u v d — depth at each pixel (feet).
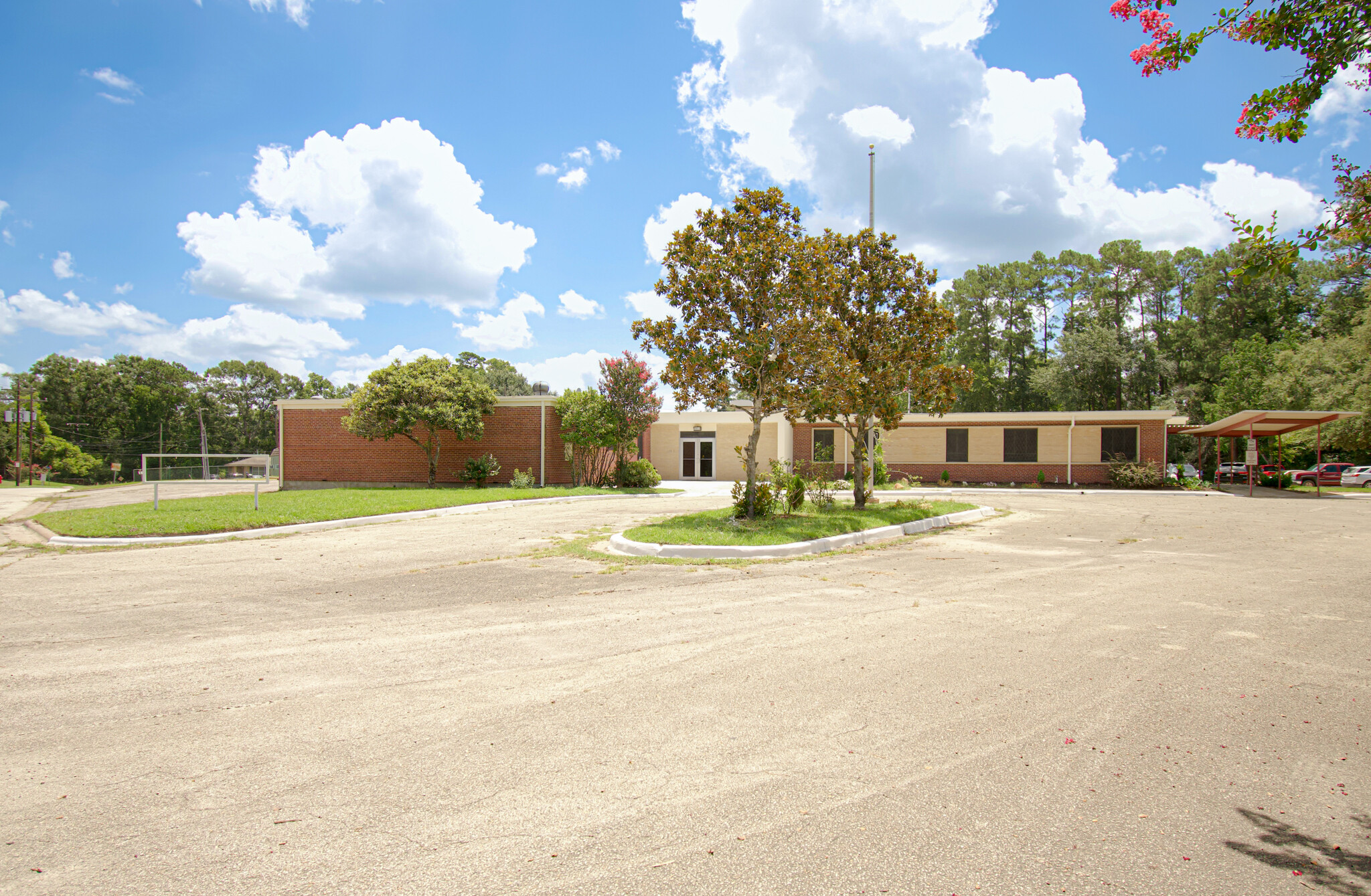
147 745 12.16
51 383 234.99
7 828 9.44
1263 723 13.01
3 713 13.62
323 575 28.89
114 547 37.45
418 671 16.12
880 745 12.05
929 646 18.04
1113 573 28.94
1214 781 10.73
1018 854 8.74
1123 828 9.37
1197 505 64.80
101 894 7.99
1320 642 18.38
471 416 79.87
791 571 29.53
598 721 13.16
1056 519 52.37
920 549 36.17
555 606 22.93
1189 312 166.91
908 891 7.98
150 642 18.66
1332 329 143.02
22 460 189.37
